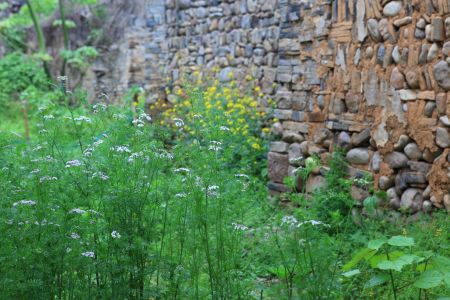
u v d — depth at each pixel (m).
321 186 6.18
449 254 4.48
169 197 3.50
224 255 3.49
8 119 13.49
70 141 3.64
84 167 3.46
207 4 10.48
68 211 3.31
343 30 6.26
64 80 3.95
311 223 3.30
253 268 4.02
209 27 10.48
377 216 5.60
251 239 4.45
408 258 3.33
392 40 5.69
